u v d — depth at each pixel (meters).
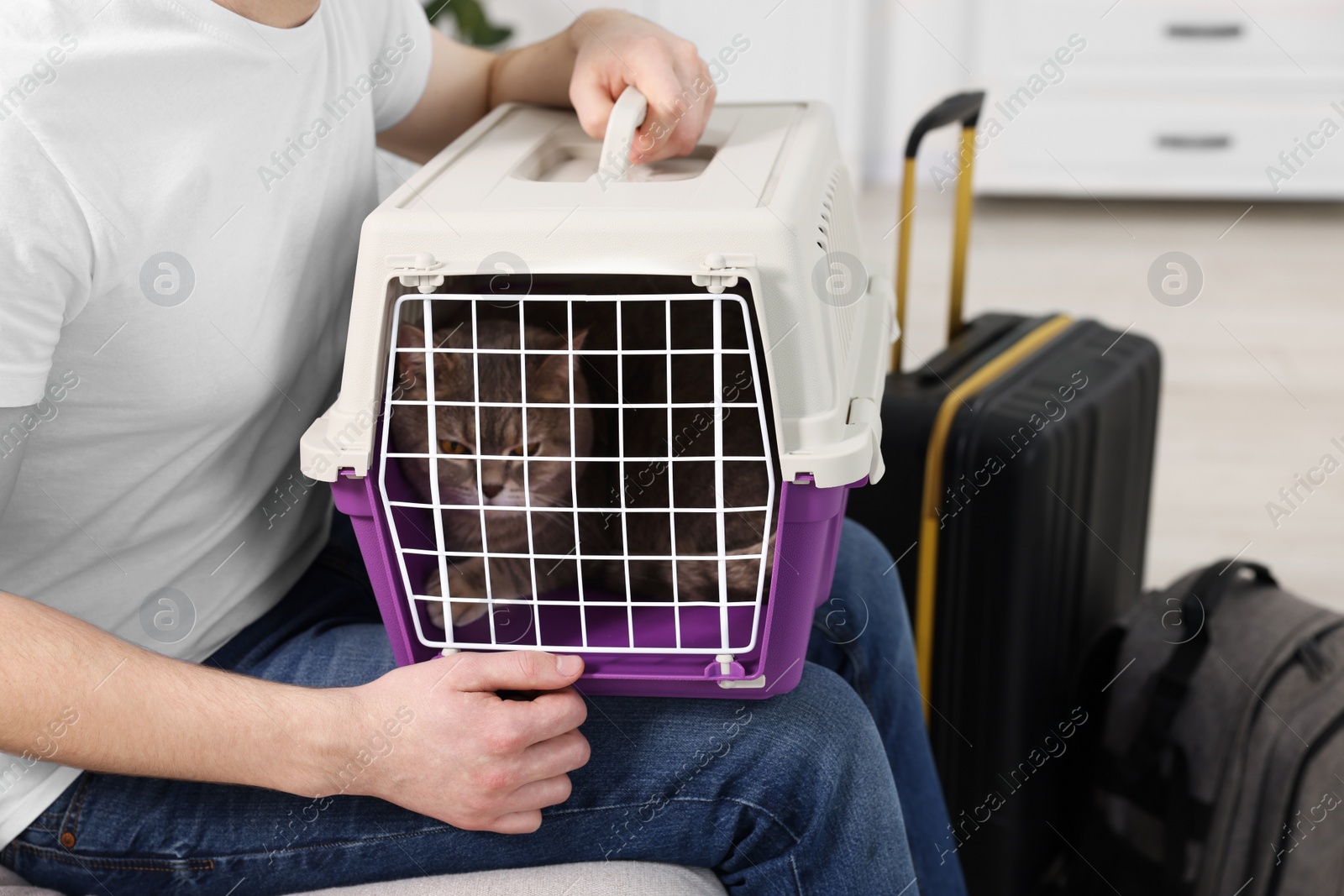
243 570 0.85
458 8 2.02
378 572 0.75
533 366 0.84
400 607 0.75
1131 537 1.44
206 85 0.72
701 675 0.75
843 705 0.79
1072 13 2.92
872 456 0.73
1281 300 2.58
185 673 0.68
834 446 0.69
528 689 0.74
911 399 1.21
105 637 0.67
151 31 0.69
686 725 0.76
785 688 0.77
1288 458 2.00
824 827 0.75
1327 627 1.10
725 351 0.69
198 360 0.74
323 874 0.77
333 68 0.85
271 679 0.81
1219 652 1.11
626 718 0.77
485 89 1.08
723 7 2.99
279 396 0.82
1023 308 2.50
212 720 0.67
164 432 0.76
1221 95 2.94
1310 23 2.82
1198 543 1.77
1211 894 1.09
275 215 0.78
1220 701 1.09
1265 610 1.13
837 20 3.00
